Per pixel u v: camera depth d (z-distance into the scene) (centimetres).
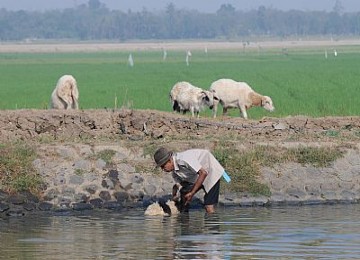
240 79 7225
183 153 2120
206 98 3509
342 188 2519
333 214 2214
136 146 2538
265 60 12075
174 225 2045
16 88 6444
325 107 4384
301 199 2461
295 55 14375
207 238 1872
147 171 2473
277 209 2325
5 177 2377
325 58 12581
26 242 1848
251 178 2484
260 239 1853
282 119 3083
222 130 2964
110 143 2564
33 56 15500
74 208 2348
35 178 2389
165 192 2431
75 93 3544
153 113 2970
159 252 1736
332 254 1702
